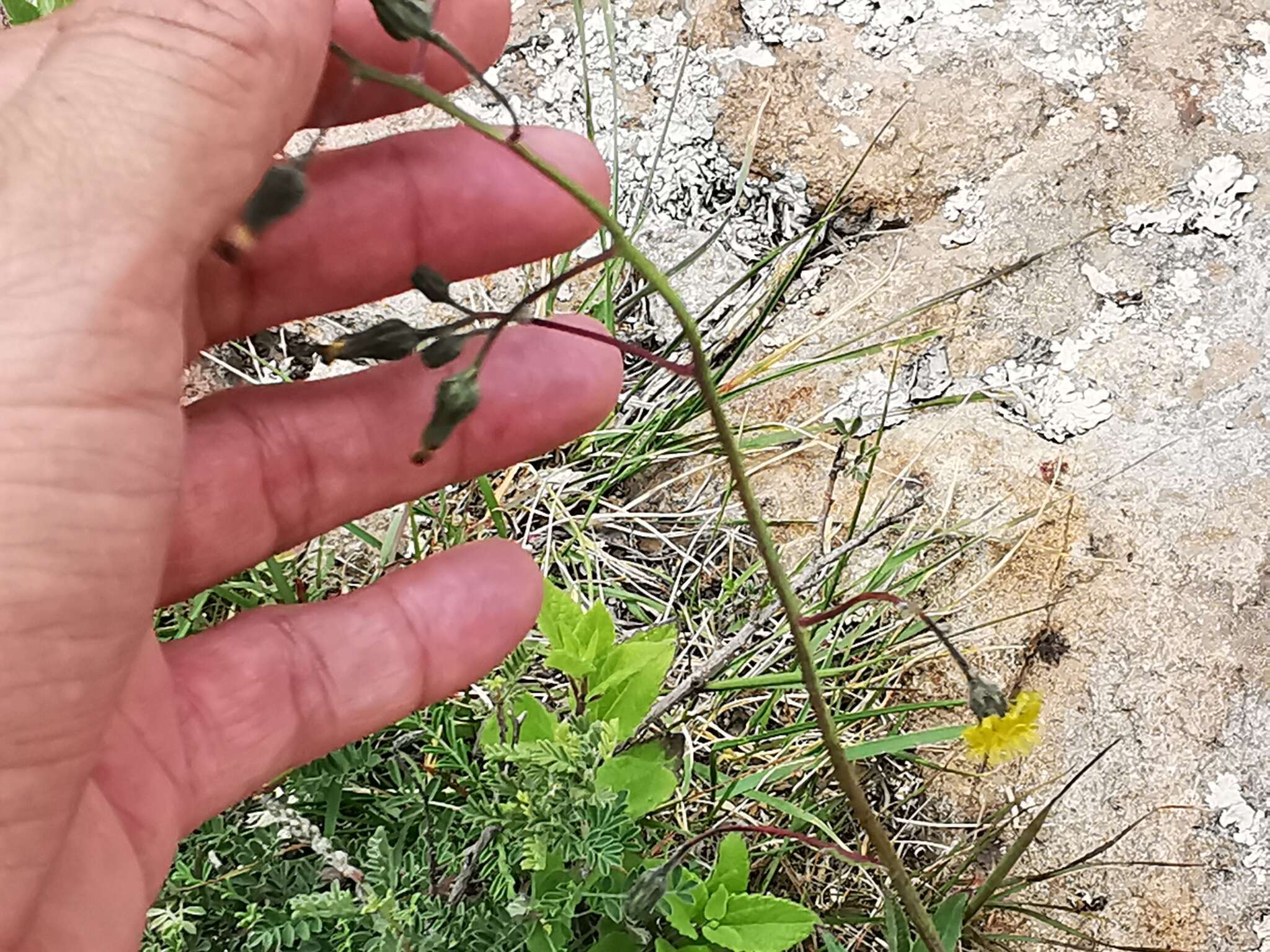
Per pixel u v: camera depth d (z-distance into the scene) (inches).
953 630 8.9
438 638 6.8
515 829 6.4
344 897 6.0
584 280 10.1
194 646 6.5
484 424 6.9
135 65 4.2
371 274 6.6
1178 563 8.8
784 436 9.6
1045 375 9.5
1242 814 8.1
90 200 4.1
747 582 9.3
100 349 4.2
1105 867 8.1
